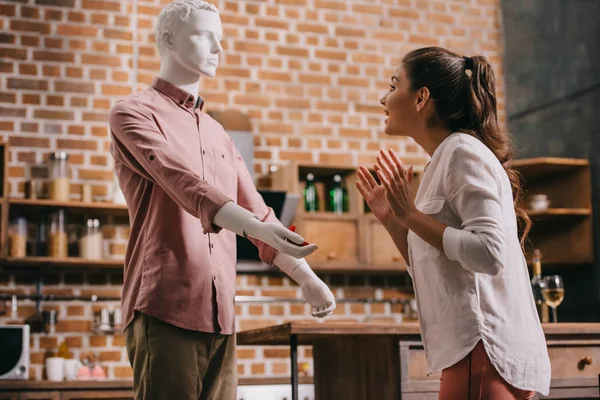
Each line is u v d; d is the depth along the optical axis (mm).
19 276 5188
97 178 5391
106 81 5504
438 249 2010
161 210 2184
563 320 5914
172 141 2248
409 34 6324
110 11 5594
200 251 2184
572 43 5922
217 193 2057
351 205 5684
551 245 5941
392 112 2258
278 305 5680
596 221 5730
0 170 5094
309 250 1969
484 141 2205
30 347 5129
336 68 6094
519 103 6391
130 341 2168
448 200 2051
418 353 2785
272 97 5906
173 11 2346
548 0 6133
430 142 2236
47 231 5184
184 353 2113
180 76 2354
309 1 6109
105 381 4625
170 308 2111
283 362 5582
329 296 2375
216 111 5637
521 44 6383
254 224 2014
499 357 1977
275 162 5832
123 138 2201
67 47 5457
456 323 1999
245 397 4918
